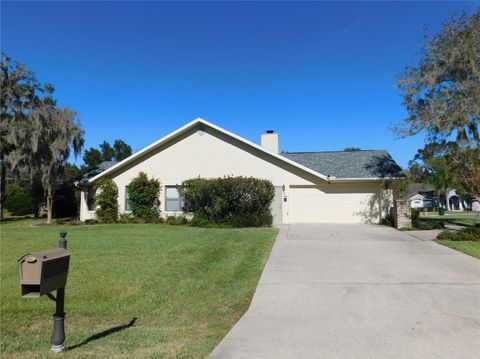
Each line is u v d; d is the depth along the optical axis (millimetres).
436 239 13633
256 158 21672
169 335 5316
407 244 12586
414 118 20000
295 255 10844
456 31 18438
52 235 15594
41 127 23969
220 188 18922
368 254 10883
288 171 21484
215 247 12094
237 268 9430
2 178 27250
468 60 18141
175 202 22125
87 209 23844
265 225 18906
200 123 22078
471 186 15906
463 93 18406
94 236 15070
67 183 27391
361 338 5070
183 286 8008
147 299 7203
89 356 4387
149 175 22469
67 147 24734
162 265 9766
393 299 6852
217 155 21969
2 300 7066
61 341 4516
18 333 5457
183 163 22234
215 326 5785
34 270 3936
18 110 25844
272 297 7098
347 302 6719
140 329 5660
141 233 15945
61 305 4508
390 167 21562
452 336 5129
